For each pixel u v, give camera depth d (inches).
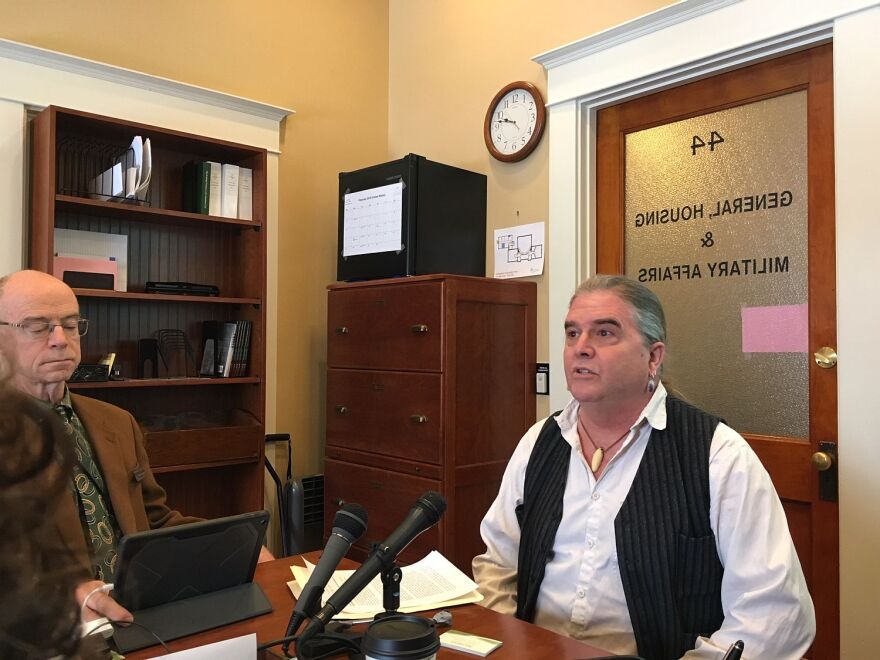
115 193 100.7
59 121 99.8
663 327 58.5
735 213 93.4
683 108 98.8
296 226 132.3
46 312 67.7
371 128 144.6
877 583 75.8
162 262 115.0
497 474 107.1
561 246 109.0
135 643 42.2
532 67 117.2
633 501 54.7
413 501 104.7
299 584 54.6
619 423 58.0
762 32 86.1
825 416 83.7
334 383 119.9
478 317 105.5
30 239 101.2
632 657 40.6
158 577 45.2
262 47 128.6
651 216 102.7
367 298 113.7
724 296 94.3
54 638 17.6
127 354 110.6
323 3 137.6
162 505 78.6
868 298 76.9
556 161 110.2
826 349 83.7
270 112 127.0
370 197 116.0
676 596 53.0
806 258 86.6
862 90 77.9
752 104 91.9
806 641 49.3
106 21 110.4
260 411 113.4
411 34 142.4
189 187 114.0
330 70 138.3
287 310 130.4
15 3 102.0
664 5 98.7
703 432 55.7
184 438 105.0
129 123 101.5
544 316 113.2
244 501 116.2
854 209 78.3
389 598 43.8
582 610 55.0
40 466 18.5
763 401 90.0
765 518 51.8
